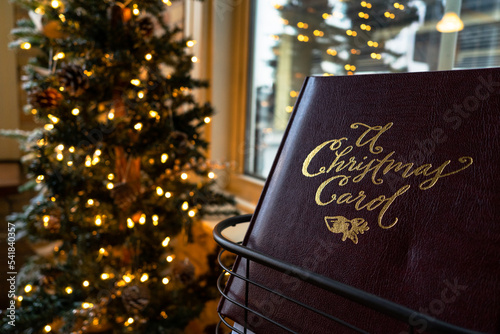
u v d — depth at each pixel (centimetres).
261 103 155
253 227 57
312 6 126
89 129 105
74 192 109
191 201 116
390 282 43
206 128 167
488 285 37
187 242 120
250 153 164
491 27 79
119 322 113
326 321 45
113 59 103
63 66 98
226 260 115
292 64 137
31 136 122
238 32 160
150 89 110
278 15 142
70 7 108
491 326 36
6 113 241
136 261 114
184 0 171
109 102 113
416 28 95
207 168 125
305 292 48
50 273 122
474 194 41
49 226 112
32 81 109
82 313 108
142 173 125
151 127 107
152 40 109
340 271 46
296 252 51
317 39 125
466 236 40
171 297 118
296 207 54
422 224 43
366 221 47
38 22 117
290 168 57
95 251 115
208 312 141
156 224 111
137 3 106
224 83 164
